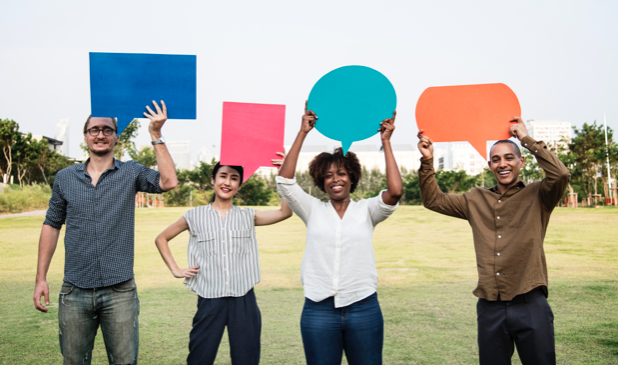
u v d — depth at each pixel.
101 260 2.27
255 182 36.03
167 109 2.47
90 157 2.41
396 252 8.80
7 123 30.97
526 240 2.17
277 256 8.42
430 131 2.46
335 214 2.26
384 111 2.30
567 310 4.22
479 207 2.36
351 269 2.14
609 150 25.06
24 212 20.42
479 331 2.26
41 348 3.33
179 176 37.09
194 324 2.43
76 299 2.27
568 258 7.54
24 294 5.27
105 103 2.42
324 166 2.27
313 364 2.11
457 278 6.12
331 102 2.33
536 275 2.12
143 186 2.47
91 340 2.34
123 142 25.31
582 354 3.08
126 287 2.33
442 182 37.44
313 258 2.20
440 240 10.58
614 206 21.34
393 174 2.19
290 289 5.54
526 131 2.30
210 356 2.37
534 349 2.07
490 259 2.24
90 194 2.30
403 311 4.30
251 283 2.49
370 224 2.29
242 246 2.48
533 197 2.24
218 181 2.57
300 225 14.12
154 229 13.07
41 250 2.38
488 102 2.41
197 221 2.54
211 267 2.43
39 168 36.34
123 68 2.44
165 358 3.15
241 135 2.52
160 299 4.98
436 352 3.16
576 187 26.91
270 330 3.78
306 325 2.15
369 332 2.09
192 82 2.48
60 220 2.41
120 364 2.31
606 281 5.62
